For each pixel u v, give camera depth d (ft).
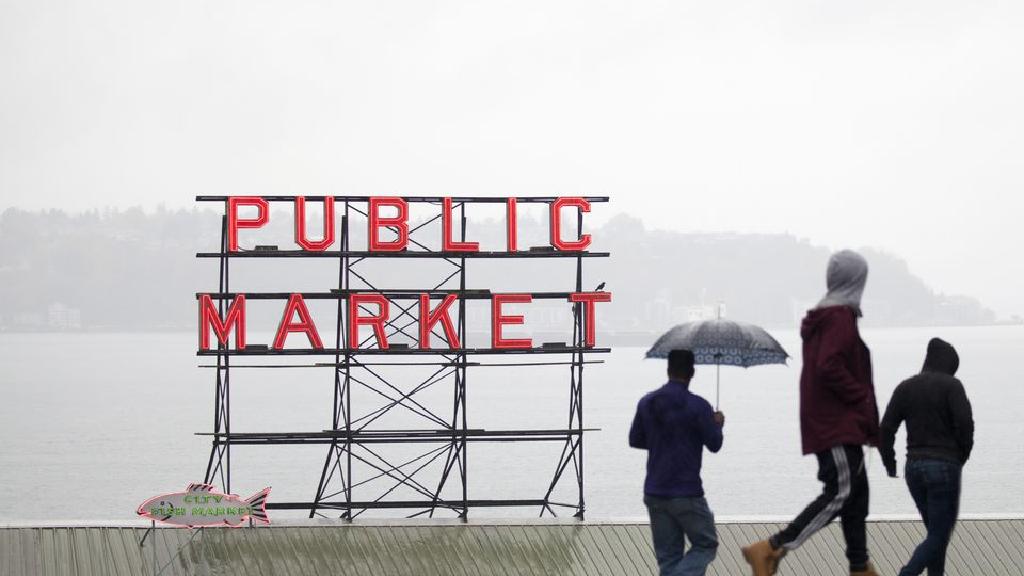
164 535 51.98
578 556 51.39
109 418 489.26
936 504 39.96
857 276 32.63
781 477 295.89
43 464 336.90
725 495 266.98
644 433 37.14
